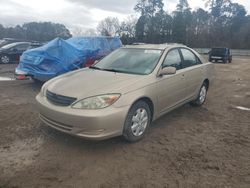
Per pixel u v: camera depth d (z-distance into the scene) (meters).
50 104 4.23
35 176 3.49
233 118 6.05
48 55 8.24
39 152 4.12
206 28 79.25
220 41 76.19
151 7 70.94
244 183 3.49
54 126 4.23
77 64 8.73
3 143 4.40
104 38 11.06
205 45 75.50
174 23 71.94
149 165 3.86
